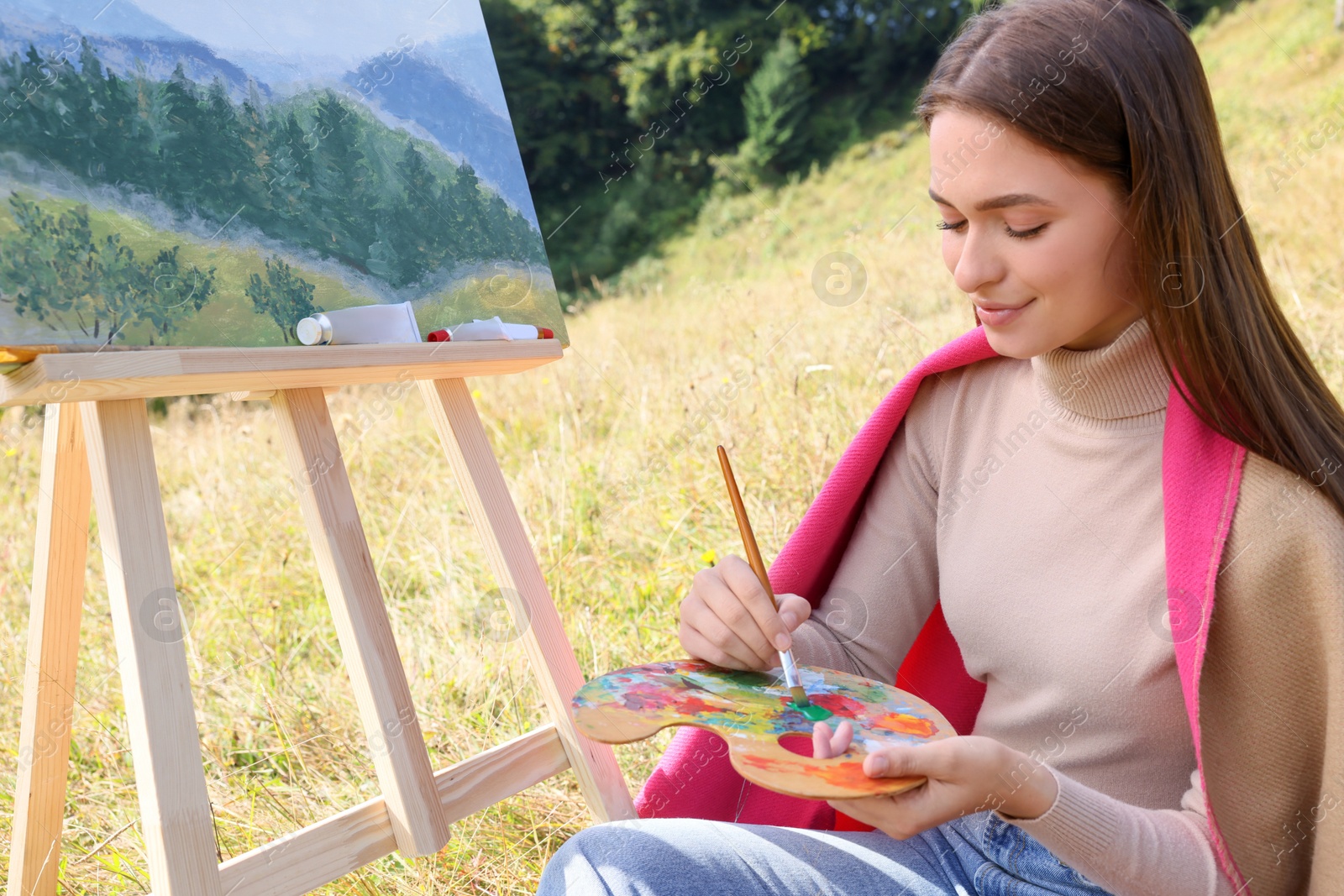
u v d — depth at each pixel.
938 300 4.20
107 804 1.90
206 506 3.41
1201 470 1.00
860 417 3.00
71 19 1.21
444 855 1.70
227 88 1.35
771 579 1.32
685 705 0.99
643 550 2.76
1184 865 0.92
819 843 1.08
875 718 0.99
